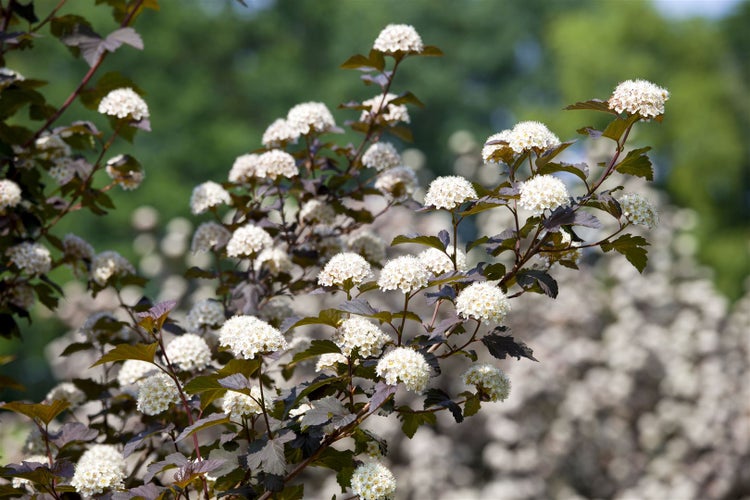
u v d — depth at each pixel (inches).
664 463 430.9
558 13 1132.5
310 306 358.6
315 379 125.0
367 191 183.8
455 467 394.9
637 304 450.0
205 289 396.2
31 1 185.9
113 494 121.6
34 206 180.5
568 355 412.8
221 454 127.3
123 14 197.6
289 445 126.0
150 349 121.6
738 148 997.8
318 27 1029.8
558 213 124.3
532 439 404.2
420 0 1077.8
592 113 977.5
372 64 177.8
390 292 377.7
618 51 1014.4
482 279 125.3
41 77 818.8
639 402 433.1
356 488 118.9
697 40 1032.2
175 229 417.7
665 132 1004.6
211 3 934.4
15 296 176.2
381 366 114.3
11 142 180.1
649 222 126.6
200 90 874.8
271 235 178.7
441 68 1060.5
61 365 363.9
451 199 127.2
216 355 164.7
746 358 462.6
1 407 127.0
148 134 836.6
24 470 124.7
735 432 434.0
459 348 128.6
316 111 178.4
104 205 185.3
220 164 848.9
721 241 973.8
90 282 176.7
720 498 424.8
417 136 1034.7
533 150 130.7
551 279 127.5
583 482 427.5
